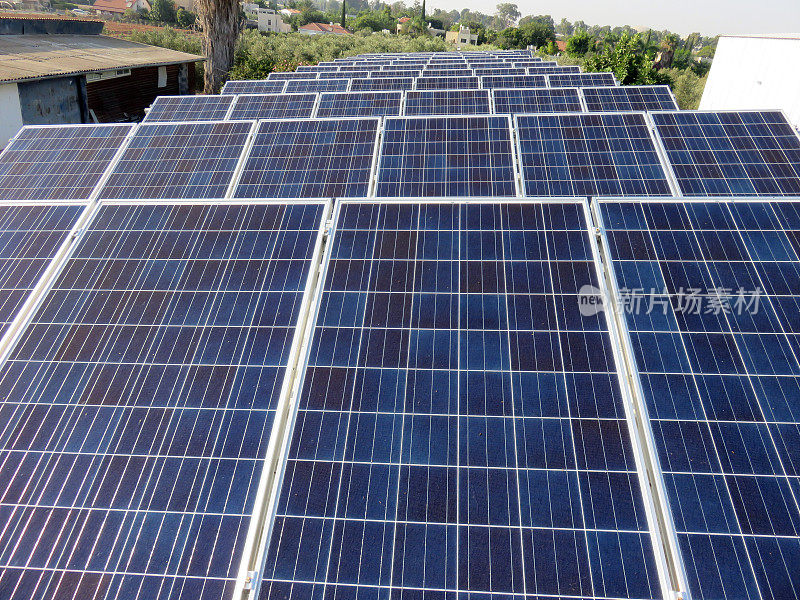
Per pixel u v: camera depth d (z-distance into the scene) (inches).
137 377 317.4
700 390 287.6
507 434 278.7
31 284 386.3
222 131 690.2
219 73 1674.5
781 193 569.6
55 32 1539.1
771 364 295.9
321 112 949.2
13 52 1235.9
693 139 629.9
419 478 266.4
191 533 255.8
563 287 341.1
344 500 261.0
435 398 295.0
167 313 349.4
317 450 278.5
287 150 661.3
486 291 343.3
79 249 397.4
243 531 253.9
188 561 247.4
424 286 349.4
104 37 1689.2
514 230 377.1
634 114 669.3
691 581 228.4
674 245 358.0
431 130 671.8
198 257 382.9
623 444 270.2
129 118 1485.0
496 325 325.1
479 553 243.0
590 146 633.6
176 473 276.2
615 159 618.5
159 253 388.5
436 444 277.4
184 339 334.0
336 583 237.9
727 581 227.8
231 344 329.1
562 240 367.9
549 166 616.7
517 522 250.1
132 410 302.8
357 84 1237.7
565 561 238.1
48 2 5187.0
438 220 389.1
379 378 305.4
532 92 995.3
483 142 647.8
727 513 245.4
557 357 307.3
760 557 232.8
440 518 253.6
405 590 235.5
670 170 597.6
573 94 990.4
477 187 597.9
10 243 422.9
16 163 664.4
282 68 1974.7
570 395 290.7
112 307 356.2
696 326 314.7
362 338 324.8
